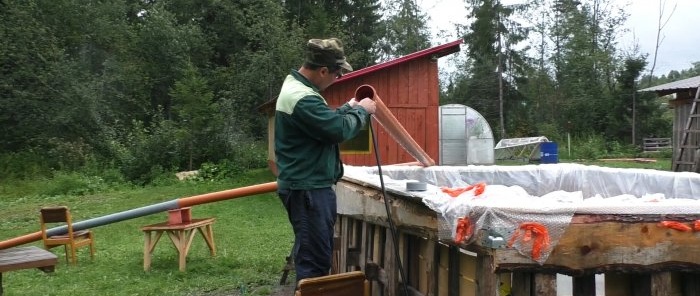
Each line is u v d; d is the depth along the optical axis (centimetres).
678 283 239
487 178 462
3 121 1877
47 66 1938
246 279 580
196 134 1730
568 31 4122
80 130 1955
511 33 4031
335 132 254
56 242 674
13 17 1906
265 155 1869
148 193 1388
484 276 215
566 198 232
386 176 399
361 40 3362
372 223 342
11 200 1362
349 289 269
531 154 2277
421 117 1134
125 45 2378
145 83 2381
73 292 550
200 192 1380
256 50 2553
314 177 266
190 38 2538
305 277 266
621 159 2531
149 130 1941
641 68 3284
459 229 219
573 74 3753
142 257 707
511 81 4044
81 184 1502
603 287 240
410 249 313
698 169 1183
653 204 218
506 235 206
